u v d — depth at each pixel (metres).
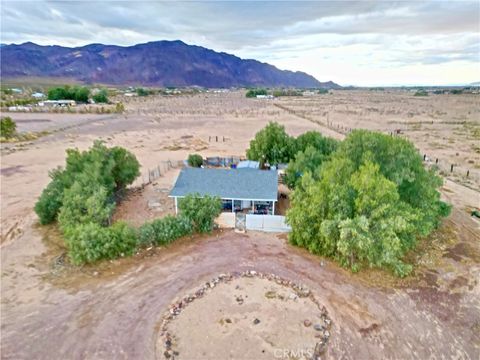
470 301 16.78
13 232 23.62
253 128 75.12
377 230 18.20
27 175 37.88
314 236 20.89
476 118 91.62
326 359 12.97
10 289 17.11
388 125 78.12
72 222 22.19
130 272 18.91
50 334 14.09
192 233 23.45
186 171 28.92
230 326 14.62
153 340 13.83
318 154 30.16
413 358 13.20
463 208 29.44
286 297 16.73
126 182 31.08
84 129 70.38
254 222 24.47
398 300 16.72
